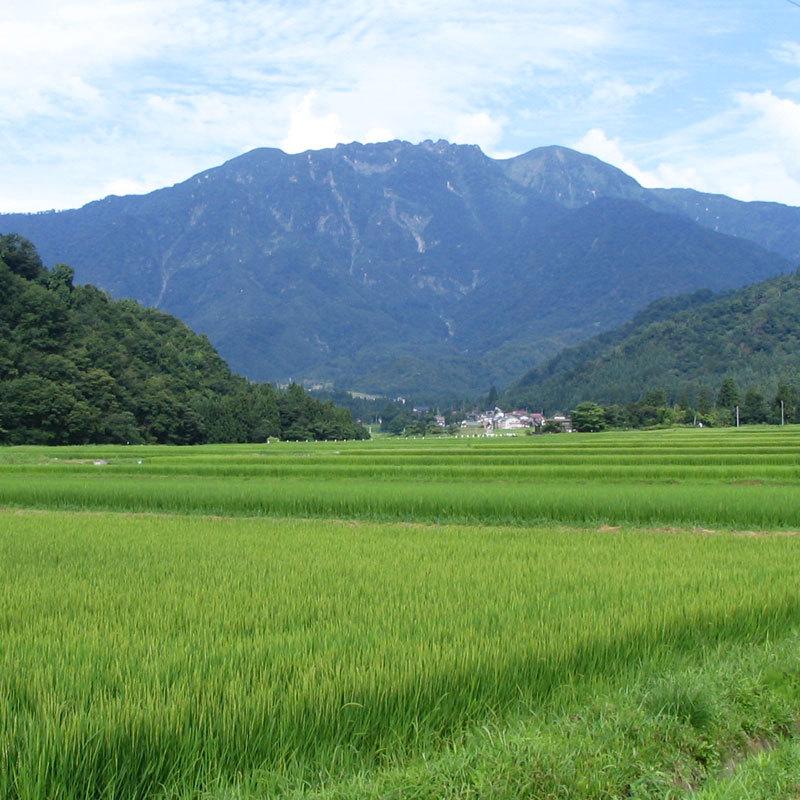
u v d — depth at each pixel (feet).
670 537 60.08
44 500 99.50
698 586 38.19
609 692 26.16
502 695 25.03
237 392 378.12
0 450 204.13
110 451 204.03
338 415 417.69
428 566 44.75
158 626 29.84
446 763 20.77
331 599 34.73
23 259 336.90
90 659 25.18
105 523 70.85
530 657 26.43
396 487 95.45
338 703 22.25
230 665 24.41
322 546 54.75
